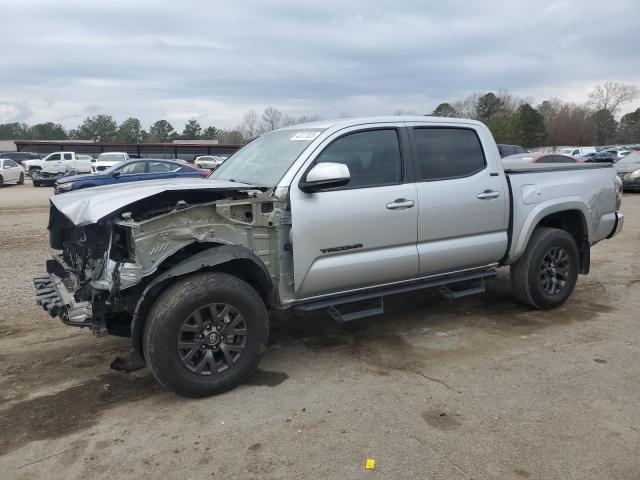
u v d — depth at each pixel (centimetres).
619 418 348
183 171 1889
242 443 325
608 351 461
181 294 364
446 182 482
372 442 324
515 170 556
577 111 9900
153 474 297
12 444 329
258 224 402
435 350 470
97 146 6062
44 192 2356
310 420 350
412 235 462
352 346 482
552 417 350
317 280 422
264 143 505
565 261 578
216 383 381
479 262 518
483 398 377
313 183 400
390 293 471
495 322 543
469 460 304
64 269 461
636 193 1983
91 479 294
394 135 466
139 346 376
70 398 387
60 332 525
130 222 369
